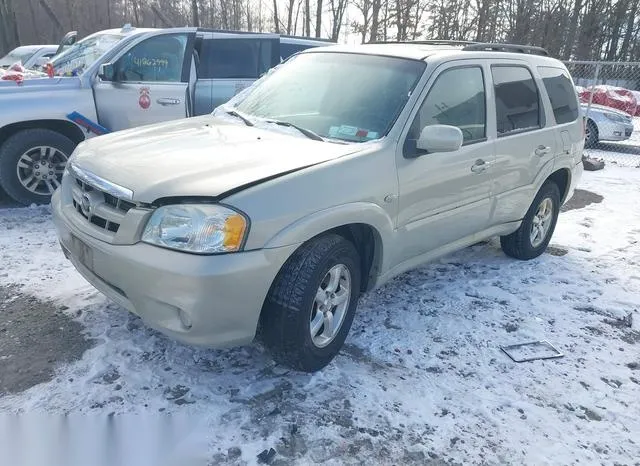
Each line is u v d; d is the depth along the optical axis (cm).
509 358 351
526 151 455
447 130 330
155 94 637
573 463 264
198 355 323
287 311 282
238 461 248
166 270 255
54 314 361
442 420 286
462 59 397
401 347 352
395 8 2970
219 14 3281
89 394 284
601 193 845
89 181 298
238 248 259
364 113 357
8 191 562
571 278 489
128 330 345
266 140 333
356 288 329
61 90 583
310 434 268
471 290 447
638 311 432
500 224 462
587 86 1684
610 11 3400
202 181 270
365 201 313
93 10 3180
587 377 337
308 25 3091
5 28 2516
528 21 3095
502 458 264
